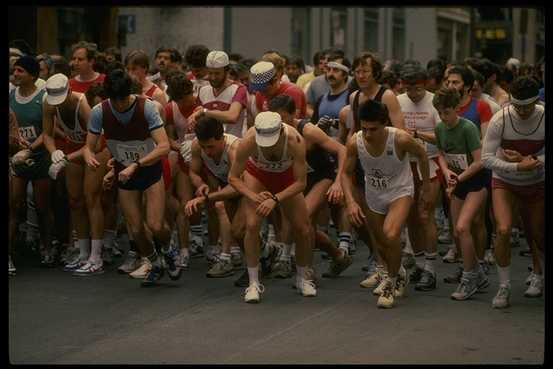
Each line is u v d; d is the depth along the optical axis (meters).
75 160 20.86
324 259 23.17
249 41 50.50
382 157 17.31
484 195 18.56
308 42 57.75
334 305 18.03
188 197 21.17
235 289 19.56
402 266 18.77
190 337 15.68
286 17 54.81
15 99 21.09
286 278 20.69
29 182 23.02
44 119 20.62
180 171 21.23
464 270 18.56
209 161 19.47
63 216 22.03
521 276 21.20
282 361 14.14
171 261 19.77
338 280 20.59
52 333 15.99
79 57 22.27
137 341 15.44
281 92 21.19
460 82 19.66
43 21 38.22
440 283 20.23
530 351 14.73
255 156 17.91
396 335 15.77
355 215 17.66
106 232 22.28
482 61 24.08
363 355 14.48
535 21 66.81
